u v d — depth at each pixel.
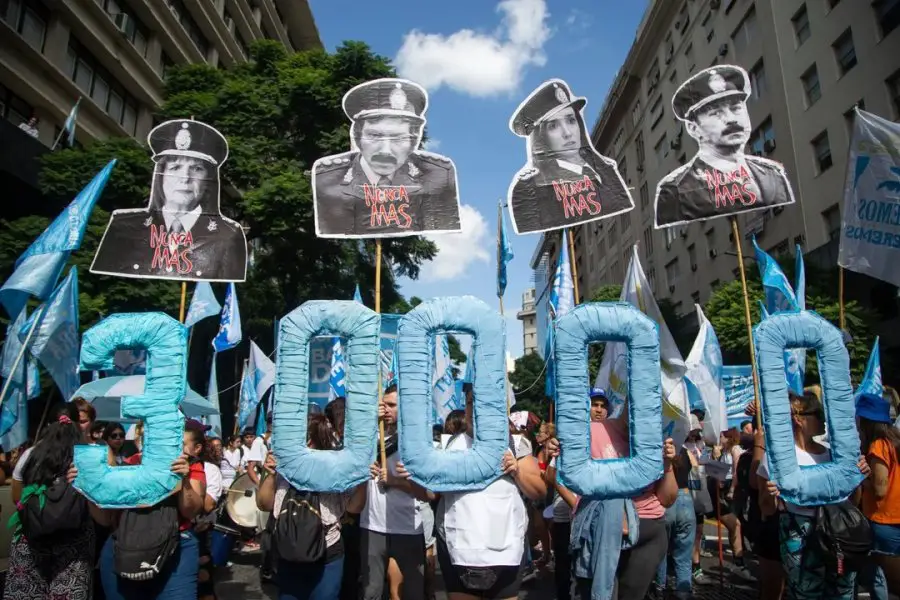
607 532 4.20
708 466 8.02
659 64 33.66
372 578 4.84
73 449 4.05
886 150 6.25
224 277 6.05
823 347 4.50
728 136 6.31
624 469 4.09
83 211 5.19
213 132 6.27
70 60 18.25
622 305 4.26
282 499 4.14
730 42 25.66
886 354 16.11
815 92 20.30
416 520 4.95
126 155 14.95
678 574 6.11
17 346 5.86
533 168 5.99
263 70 20.02
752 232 23.80
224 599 6.77
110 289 13.06
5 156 13.19
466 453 4.05
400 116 5.77
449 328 4.26
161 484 3.96
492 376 4.16
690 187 6.29
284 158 17.75
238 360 22.84
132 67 21.36
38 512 3.94
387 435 5.00
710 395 7.46
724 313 17.84
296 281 19.53
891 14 17.02
